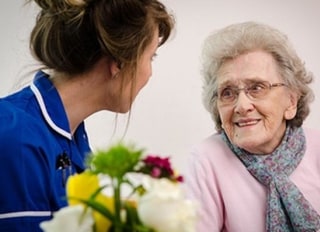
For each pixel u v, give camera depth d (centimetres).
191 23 199
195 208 47
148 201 45
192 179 132
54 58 96
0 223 80
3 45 199
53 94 99
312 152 131
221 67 127
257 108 123
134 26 93
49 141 91
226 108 127
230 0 198
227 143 135
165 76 201
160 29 102
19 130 86
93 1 92
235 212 127
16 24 197
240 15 199
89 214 48
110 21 92
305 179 128
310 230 121
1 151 82
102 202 49
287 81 125
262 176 126
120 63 95
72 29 93
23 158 83
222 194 129
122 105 102
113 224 47
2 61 200
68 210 48
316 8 196
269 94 123
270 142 129
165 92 202
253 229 126
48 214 85
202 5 199
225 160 133
